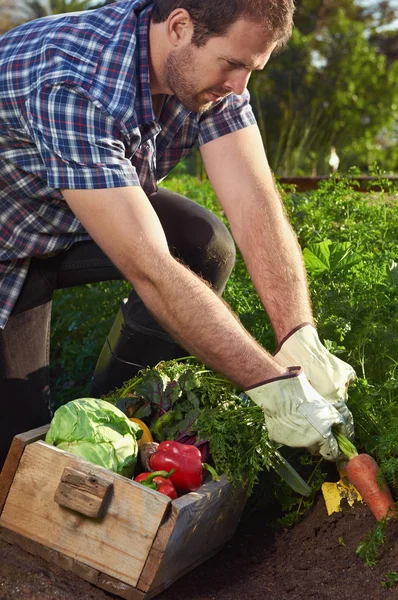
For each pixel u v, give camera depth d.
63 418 2.44
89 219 2.32
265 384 2.29
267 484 2.83
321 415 2.36
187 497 2.30
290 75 13.68
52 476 2.37
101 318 4.28
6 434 2.96
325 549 2.52
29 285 2.93
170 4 2.33
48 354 3.09
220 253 3.12
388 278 2.93
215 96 2.43
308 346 2.57
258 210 2.79
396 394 2.80
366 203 4.04
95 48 2.40
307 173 10.63
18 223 2.77
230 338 2.25
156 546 2.22
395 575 2.26
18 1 16.62
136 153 2.74
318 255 3.06
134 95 2.39
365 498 2.43
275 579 2.43
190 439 2.66
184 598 2.34
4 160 2.62
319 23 14.76
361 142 13.12
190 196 5.54
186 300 2.23
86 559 2.31
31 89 2.38
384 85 13.80
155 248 2.26
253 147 2.90
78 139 2.30
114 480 2.27
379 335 2.82
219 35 2.24
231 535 2.66
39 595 2.23
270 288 2.69
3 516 2.44
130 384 2.89
